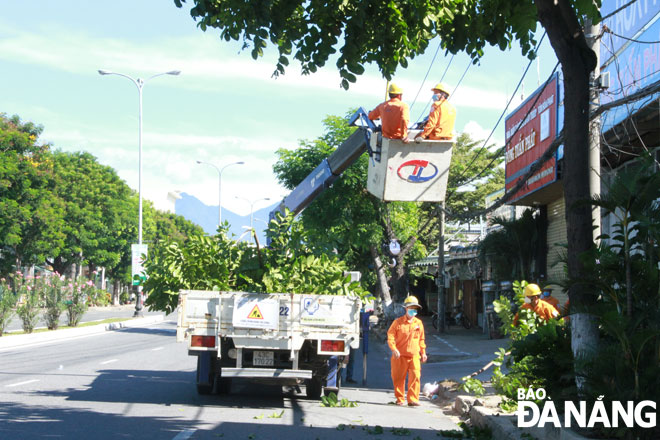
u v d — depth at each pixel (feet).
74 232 192.54
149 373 53.16
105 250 215.31
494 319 96.53
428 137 38.29
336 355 39.60
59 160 199.93
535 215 82.79
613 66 51.70
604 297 26.68
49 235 161.58
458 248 125.59
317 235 42.98
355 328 38.34
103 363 60.03
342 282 40.70
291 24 30.58
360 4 29.12
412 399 40.93
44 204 158.71
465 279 130.00
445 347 85.10
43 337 90.79
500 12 31.37
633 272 25.44
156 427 30.40
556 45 28.25
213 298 38.09
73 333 100.78
